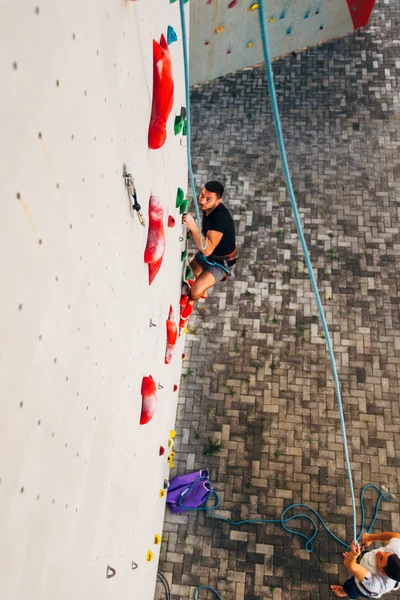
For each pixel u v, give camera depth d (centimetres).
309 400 518
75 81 103
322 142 680
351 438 498
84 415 140
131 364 207
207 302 575
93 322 139
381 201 633
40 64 85
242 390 527
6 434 89
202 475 475
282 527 461
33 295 93
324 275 586
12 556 97
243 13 654
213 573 444
